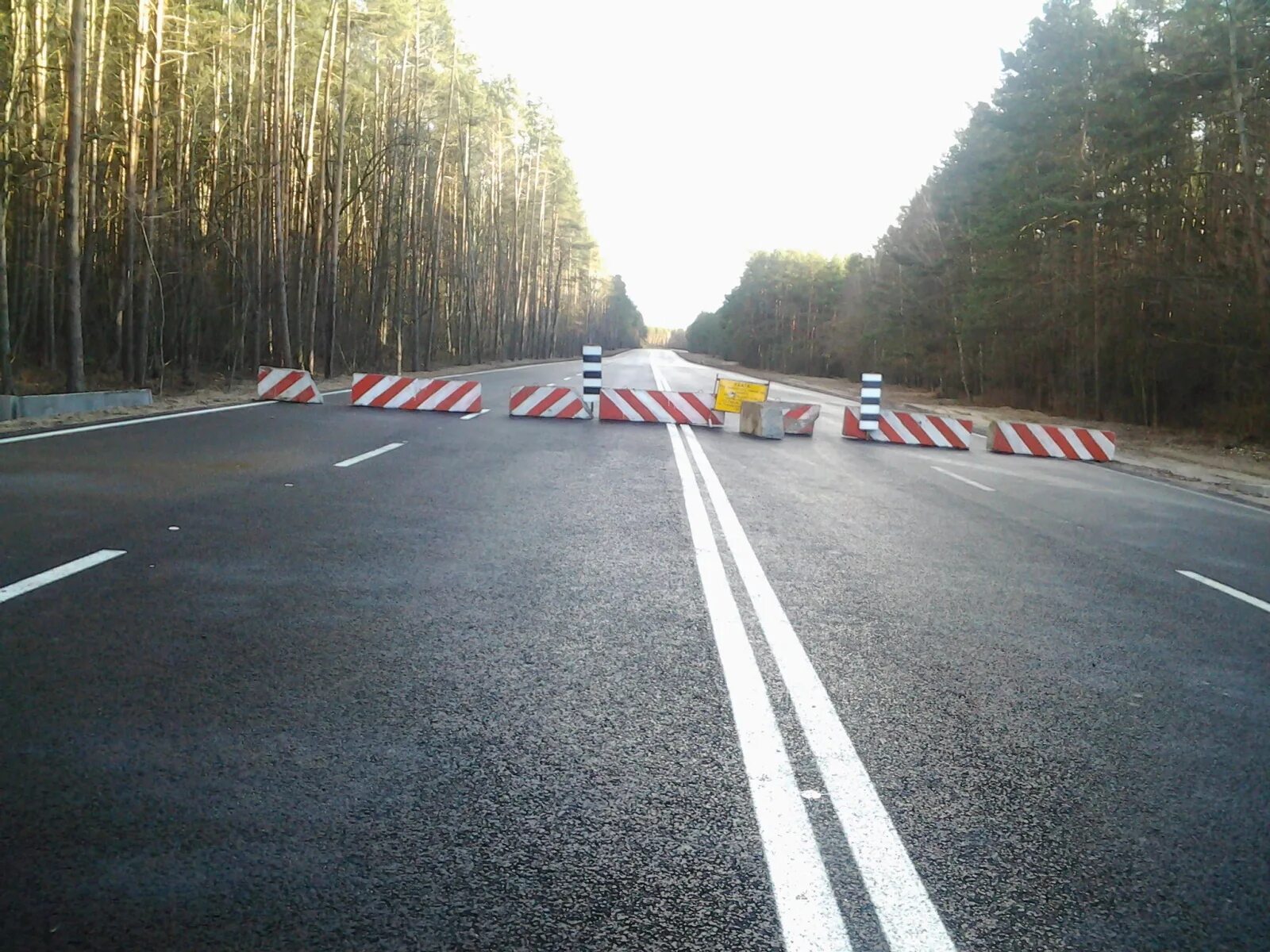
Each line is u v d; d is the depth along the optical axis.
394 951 2.65
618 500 10.67
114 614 5.55
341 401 22.64
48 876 2.93
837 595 6.95
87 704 4.25
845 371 86.62
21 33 24.72
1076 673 5.47
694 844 3.30
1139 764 4.21
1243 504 14.90
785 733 4.34
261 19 32.28
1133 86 29.88
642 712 4.51
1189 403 34.38
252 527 8.11
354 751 3.92
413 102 43.56
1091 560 8.95
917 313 58.31
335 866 3.07
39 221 31.22
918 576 7.76
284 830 3.27
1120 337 36.19
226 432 15.05
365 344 49.81
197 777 3.62
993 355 49.72
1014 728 4.57
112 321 34.91
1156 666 5.70
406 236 50.31
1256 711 5.01
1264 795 3.95
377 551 7.50
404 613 5.88
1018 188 40.44
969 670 5.41
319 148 42.09
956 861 3.29
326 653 5.09
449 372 47.44
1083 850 3.41
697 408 21.20
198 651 5.01
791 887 3.06
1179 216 32.72
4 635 5.09
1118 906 3.06
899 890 3.08
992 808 3.71
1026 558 8.83
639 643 5.56
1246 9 26.77
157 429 14.91
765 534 9.16
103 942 2.63
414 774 3.75
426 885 2.99
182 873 2.98
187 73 31.77
